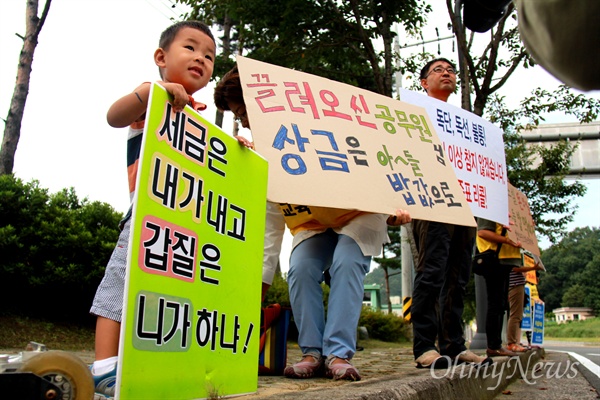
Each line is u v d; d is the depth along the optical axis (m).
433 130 2.85
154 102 1.40
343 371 2.24
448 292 3.29
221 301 1.61
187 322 1.44
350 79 7.40
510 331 5.58
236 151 1.79
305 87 2.48
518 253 4.47
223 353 1.60
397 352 6.12
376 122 2.61
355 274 2.40
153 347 1.30
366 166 2.43
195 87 1.90
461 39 5.67
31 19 7.95
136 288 1.26
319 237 2.63
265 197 1.94
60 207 6.58
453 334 3.25
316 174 2.28
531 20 0.83
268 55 6.61
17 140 7.70
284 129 2.31
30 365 1.13
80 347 5.46
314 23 6.29
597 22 0.73
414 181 2.58
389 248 24.48
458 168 3.69
